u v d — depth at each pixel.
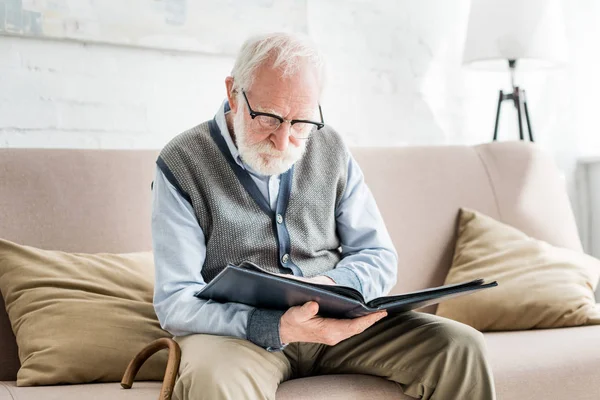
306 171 1.88
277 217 1.80
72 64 2.40
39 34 2.33
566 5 3.32
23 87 2.33
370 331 1.72
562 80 3.34
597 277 2.39
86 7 2.39
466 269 2.37
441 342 1.61
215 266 1.76
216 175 1.78
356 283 1.78
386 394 1.64
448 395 1.61
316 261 1.86
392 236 2.41
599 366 1.86
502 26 2.85
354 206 1.94
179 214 1.73
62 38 2.36
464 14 3.17
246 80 1.71
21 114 2.33
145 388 1.65
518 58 2.88
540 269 2.32
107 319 1.82
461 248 2.44
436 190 2.52
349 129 2.93
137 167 2.17
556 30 2.90
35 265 1.90
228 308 1.61
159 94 2.55
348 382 1.64
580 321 2.19
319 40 2.85
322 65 1.76
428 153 2.58
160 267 1.70
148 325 1.84
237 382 1.45
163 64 2.56
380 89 2.99
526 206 2.59
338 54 2.90
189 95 2.61
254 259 1.78
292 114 1.69
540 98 3.31
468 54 2.94
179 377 1.51
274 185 1.83
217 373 1.45
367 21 2.96
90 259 1.96
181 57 2.59
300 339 1.55
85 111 2.43
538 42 2.85
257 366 1.52
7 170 2.01
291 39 1.73
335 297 1.43
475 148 2.68
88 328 1.79
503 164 2.64
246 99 1.71
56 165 2.07
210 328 1.59
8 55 2.31
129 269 1.97
